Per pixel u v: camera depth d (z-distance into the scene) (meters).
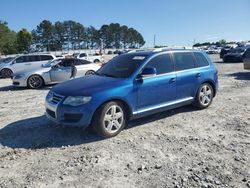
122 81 5.91
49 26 124.31
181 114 7.34
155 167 4.44
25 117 7.57
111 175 4.24
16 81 13.43
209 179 4.01
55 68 13.70
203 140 5.52
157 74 6.49
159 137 5.74
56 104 5.66
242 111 7.53
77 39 133.88
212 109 7.80
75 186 3.96
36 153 5.14
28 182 4.11
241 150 4.98
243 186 3.82
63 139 5.78
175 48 7.18
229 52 26.23
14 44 100.44
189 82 7.15
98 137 5.80
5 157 5.01
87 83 5.95
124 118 5.96
